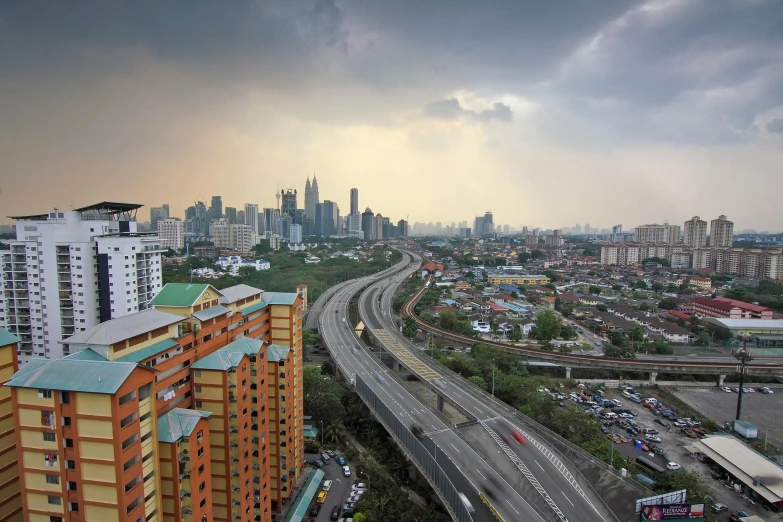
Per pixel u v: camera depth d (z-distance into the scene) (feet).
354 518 342.23
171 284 328.49
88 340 240.94
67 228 568.00
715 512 363.15
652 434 498.69
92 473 207.82
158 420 244.42
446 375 576.61
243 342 321.93
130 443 213.46
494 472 351.87
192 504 243.81
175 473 237.25
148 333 266.98
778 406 595.06
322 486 396.16
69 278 563.89
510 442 399.65
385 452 450.30
